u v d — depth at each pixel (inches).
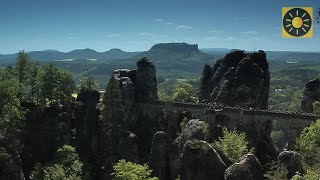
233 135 3312.0
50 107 5108.3
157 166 4375.0
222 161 2755.9
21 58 5551.2
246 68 4827.8
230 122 4387.3
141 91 5398.6
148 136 5108.3
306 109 4744.1
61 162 4311.0
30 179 4682.6
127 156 4758.9
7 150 4168.3
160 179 4355.3
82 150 5068.9
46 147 4931.1
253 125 4259.4
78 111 5177.2
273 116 4158.5
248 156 2576.3
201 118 4722.0
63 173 3981.3
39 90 5142.7
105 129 4928.6
